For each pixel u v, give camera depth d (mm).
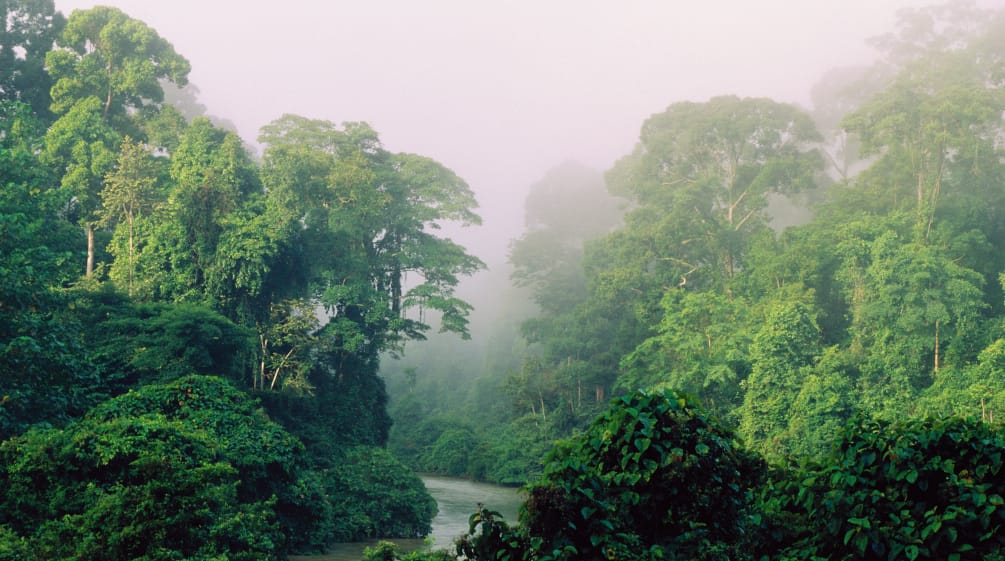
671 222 69812
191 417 21250
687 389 54000
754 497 8047
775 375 48688
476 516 7090
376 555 11891
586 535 6727
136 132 53938
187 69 55875
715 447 7371
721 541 7141
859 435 7516
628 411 7422
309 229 47625
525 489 6980
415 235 58281
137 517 11445
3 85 57219
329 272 48938
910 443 7137
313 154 50469
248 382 40781
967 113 60656
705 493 7191
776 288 60625
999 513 6547
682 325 58781
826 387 46125
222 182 42250
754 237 67875
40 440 14047
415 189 58469
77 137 47688
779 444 45156
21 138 33156
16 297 18984
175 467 12828
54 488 13430
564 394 72938
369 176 51188
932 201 61031
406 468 35250
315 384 47938
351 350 47781
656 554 6734
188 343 29109
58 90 51719
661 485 7094
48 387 19359
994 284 58688
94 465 13820
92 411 20203
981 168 64625
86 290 33281
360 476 33625
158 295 38938
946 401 41750
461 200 59938
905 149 64000
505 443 70938
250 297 40406
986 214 63312
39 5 58812
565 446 7691
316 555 23906
